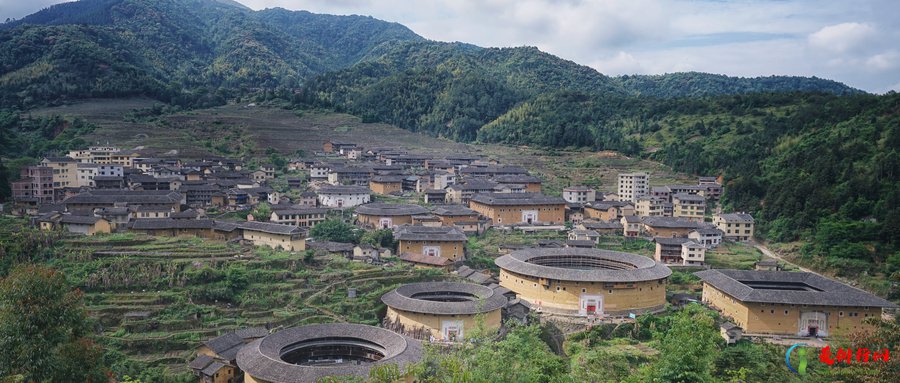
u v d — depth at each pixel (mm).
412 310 104000
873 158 187500
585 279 120688
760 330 112125
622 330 114750
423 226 161750
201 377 84750
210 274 111250
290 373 74438
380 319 112125
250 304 107438
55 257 114500
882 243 154875
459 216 179000
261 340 85250
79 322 56094
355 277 123812
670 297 133750
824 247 158250
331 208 186375
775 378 76688
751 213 192375
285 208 168250
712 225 180125
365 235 154500
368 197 197750
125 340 91562
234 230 142875
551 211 193625
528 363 53938
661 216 187125
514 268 129250
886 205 163250
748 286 117688
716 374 76938
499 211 187750
